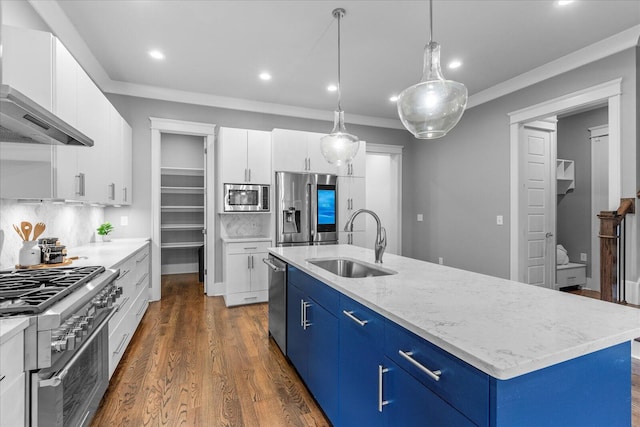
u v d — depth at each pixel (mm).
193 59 3334
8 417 1004
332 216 4598
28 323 1086
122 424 1756
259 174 4316
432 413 981
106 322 1680
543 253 4160
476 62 3422
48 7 2363
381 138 5594
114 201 3088
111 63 3420
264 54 3238
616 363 985
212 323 3342
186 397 2018
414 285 1563
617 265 2893
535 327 1006
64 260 2195
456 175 4793
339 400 1617
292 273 2383
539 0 2396
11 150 1744
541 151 4148
